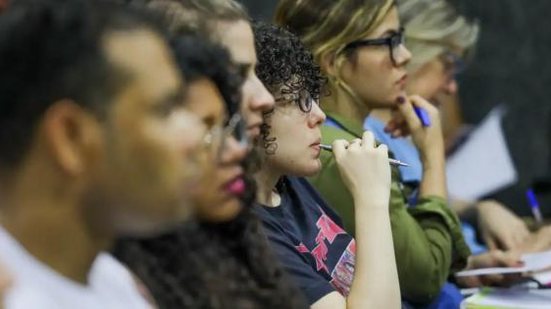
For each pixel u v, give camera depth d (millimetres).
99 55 2389
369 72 5879
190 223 3346
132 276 3047
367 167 4598
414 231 5523
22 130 2355
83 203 2406
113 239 2545
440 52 7184
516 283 6152
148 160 2414
